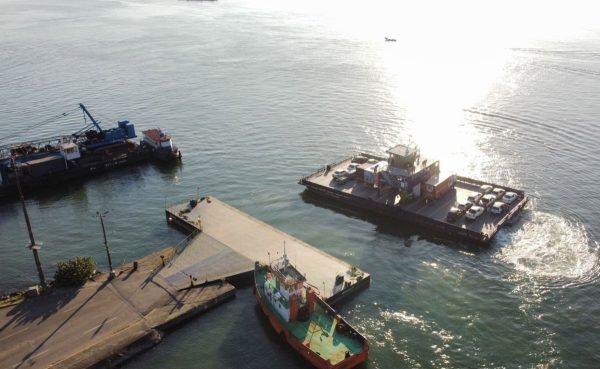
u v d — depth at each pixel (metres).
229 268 81.06
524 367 63.06
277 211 105.12
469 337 68.06
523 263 84.31
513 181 113.75
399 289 78.50
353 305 74.44
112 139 140.00
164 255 85.75
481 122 151.12
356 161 123.38
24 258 90.75
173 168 128.50
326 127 150.62
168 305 71.69
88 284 76.50
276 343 66.81
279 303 67.88
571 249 87.62
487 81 195.38
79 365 60.44
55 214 108.25
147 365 62.88
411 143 136.88
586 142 133.62
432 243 92.00
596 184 110.88
